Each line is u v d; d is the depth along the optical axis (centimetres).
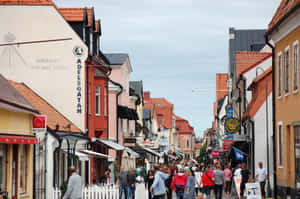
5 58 4044
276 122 3378
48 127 3156
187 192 2852
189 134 19612
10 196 2609
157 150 9506
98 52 4738
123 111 5738
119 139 5831
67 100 4059
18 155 2747
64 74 4069
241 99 5959
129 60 6216
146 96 12762
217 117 10594
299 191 2788
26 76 4050
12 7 4044
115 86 5459
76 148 3794
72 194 2433
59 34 4066
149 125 9494
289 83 3009
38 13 4053
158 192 2900
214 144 11294
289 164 3080
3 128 2533
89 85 4362
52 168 3141
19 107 2689
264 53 6406
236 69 6431
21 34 4047
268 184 3634
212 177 3297
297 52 2830
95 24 4669
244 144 5191
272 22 3309
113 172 4931
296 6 2578
